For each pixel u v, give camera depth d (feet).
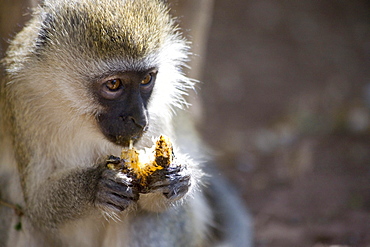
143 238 31.73
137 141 28.76
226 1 70.69
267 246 37.63
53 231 29.86
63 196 28.45
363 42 66.90
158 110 30.73
